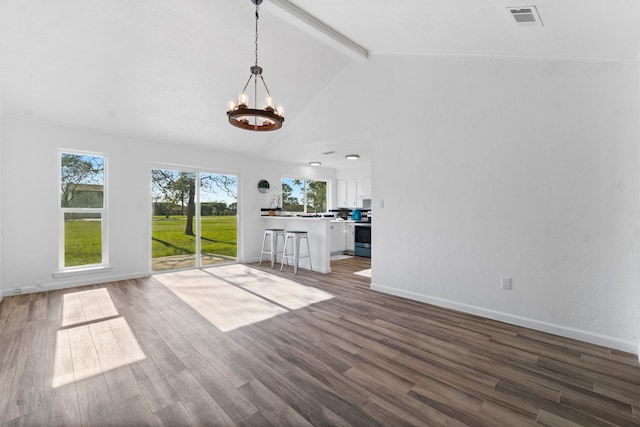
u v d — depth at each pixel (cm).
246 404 182
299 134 534
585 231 267
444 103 350
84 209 450
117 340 266
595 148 261
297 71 428
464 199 337
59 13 283
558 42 250
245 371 217
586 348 255
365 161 709
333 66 434
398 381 205
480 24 259
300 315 328
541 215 289
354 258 702
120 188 474
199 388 197
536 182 291
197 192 571
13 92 354
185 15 315
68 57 328
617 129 251
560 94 277
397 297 393
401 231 392
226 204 613
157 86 395
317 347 254
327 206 837
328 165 774
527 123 295
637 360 235
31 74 338
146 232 502
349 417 171
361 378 209
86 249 454
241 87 431
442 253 355
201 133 514
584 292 268
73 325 298
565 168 276
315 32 337
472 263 333
